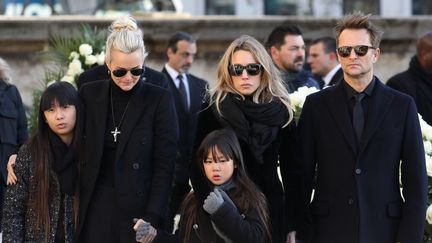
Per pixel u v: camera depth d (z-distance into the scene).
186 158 23.83
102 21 30.23
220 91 15.57
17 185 16.27
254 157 15.40
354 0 54.12
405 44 31.53
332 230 15.25
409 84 22.47
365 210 15.04
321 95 15.66
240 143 15.50
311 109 15.63
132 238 16.22
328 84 24.55
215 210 14.74
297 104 18.05
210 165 15.29
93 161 16.34
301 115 15.77
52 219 16.11
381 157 15.12
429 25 31.34
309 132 15.59
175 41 24.53
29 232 16.17
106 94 16.61
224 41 31.14
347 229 15.10
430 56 22.23
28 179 16.27
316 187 15.59
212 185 15.55
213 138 15.27
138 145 16.41
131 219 16.30
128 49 16.03
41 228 16.06
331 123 15.38
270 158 15.59
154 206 16.30
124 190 16.28
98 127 16.41
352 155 15.21
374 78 15.53
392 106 15.27
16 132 21.77
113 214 16.28
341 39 15.23
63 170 16.23
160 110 16.69
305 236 15.62
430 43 22.19
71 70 23.70
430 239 16.91
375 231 15.04
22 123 22.05
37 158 16.14
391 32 31.42
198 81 24.91
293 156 15.67
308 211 15.59
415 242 14.91
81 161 16.41
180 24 30.84
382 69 31.66
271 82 15.48
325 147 15.41
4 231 16.28
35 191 16.14
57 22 30.42
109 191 16.39
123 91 16.59
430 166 16.98
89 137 16.44
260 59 15.40
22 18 30.62
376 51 15.31
